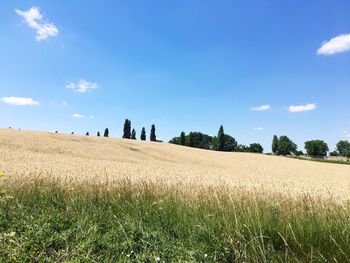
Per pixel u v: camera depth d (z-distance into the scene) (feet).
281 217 18.10
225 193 24.86
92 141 181.06
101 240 15.53
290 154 444.14
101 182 32.32
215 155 200.03
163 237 16.21
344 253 13.34
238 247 14.79
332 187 59.00
